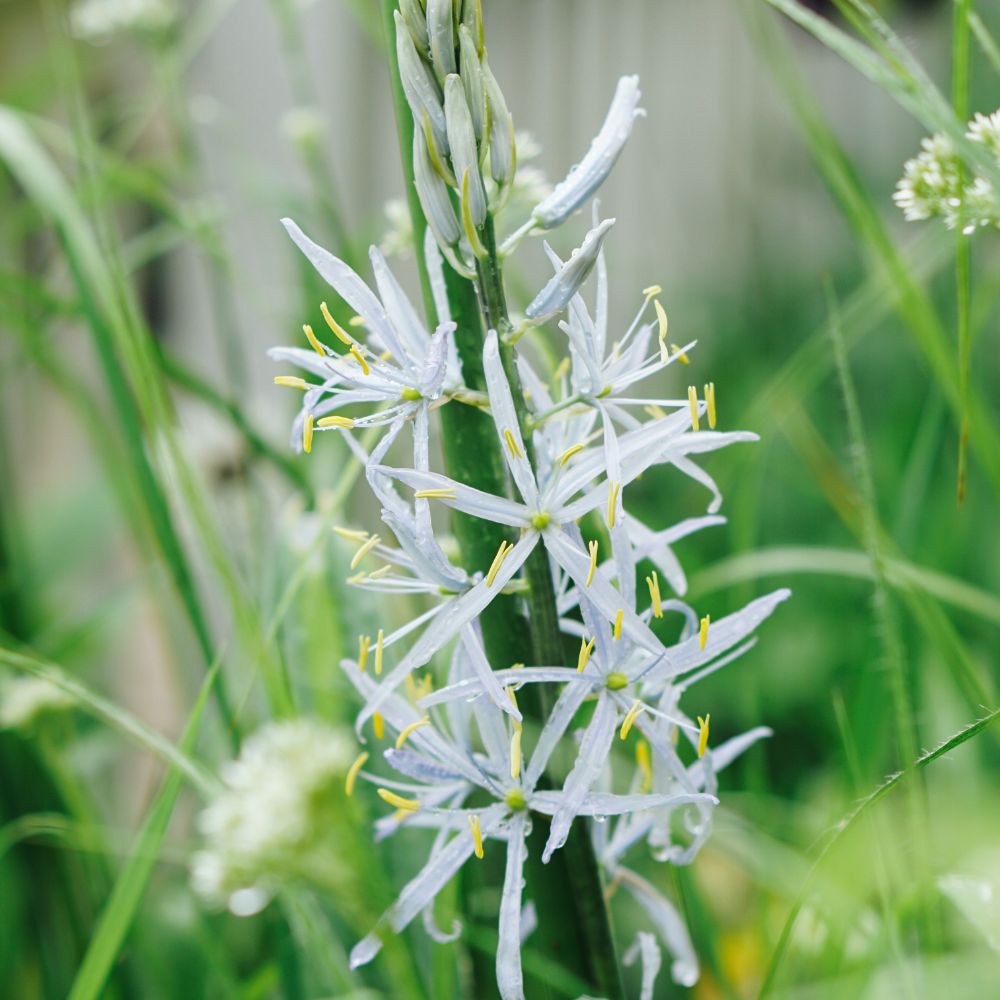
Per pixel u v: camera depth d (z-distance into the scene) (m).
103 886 0.57
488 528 0.44
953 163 0.44
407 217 0.49
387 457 0.66
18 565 0.70
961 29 0.45
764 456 0.62
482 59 0.42
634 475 0.43
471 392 0.43
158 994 0.55
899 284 0.51
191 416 0.81
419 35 0.42
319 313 0.64
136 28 0.74
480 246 0.42
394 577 0.43
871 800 0.43
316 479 0.60
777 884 0.52
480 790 0.46
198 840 0.56
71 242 0.53
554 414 0.43
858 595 0.86
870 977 0.47
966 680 0.50
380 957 0.50
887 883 0.46
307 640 0.52
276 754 0.43
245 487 0.60
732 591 0.83
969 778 0.54
